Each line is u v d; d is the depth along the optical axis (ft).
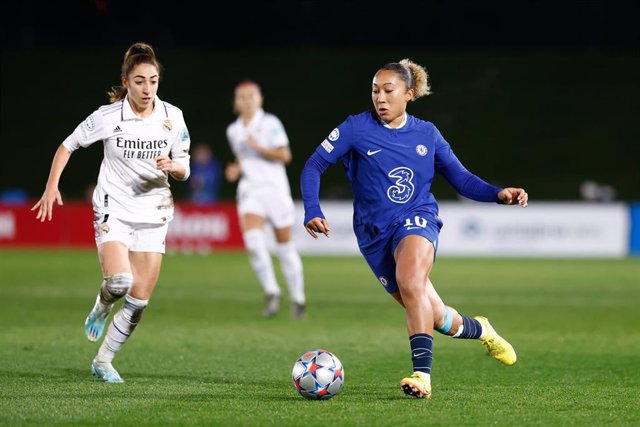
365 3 432.66
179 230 294.66
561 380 92.07
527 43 428.97
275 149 148.46
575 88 425.28
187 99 422.00
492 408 75.56
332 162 82.33
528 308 162.71
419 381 77.05
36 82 430.20
